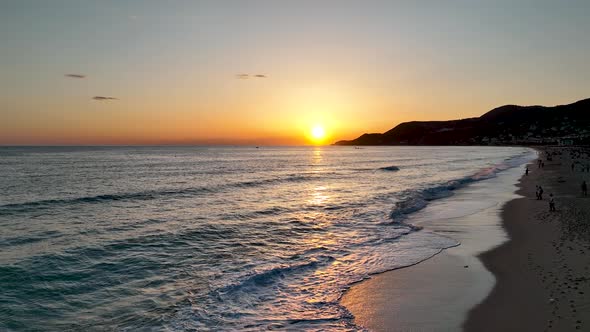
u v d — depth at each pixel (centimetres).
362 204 2898
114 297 1159
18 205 2617
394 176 5472
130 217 2303
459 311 1038
